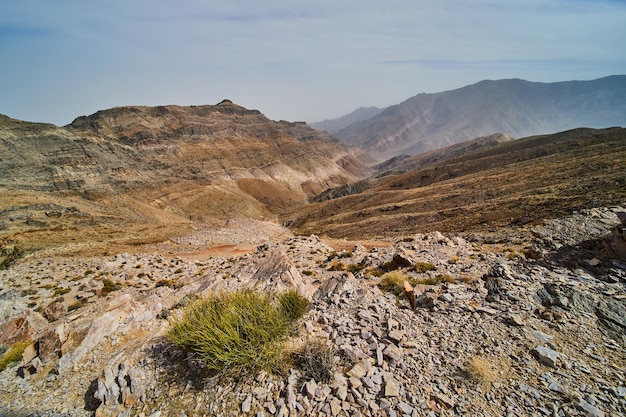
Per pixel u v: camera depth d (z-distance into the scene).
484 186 100.00
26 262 38.59
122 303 13.67
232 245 56.69
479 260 18.27
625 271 10.91
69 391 9.18
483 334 8.02
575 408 5.54
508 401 5.82
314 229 129.62
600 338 7.48
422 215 87.25
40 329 15.64
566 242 16.88
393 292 13.64
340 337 7.99
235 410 6.17
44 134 192.00
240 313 8.17
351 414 5.68
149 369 8.07
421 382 6.39
